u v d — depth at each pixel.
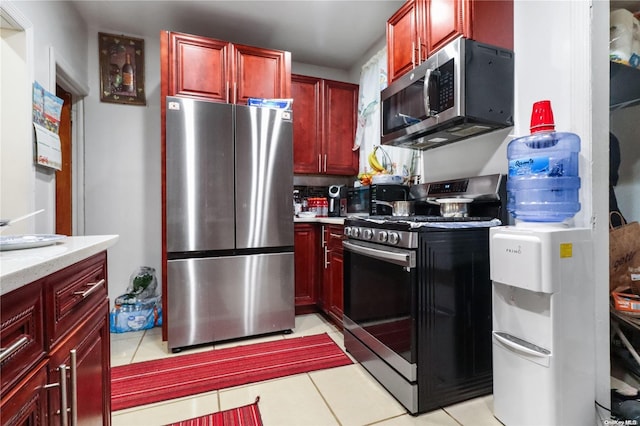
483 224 1.52
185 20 2.59
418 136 1.96
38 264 0.60
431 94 1.66
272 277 2.31
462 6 1.65
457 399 1.48
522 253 1.18
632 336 1.56
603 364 1.28
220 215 2.17
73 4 2.36
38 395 0.64
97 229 2.70
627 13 1.51
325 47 3.05
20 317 0.58
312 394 1.56
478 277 1.51
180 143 2.07
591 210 1.27
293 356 1.97
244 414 1.41
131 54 2.78
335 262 2.42
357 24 2.67
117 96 2.74
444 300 1.44
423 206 2.18
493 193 1.65
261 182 2.27
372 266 1.71
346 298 2.02
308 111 3.12
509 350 1.29
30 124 1.78
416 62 1.94
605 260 1.29
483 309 1.52
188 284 2.09
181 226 2.08
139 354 2.03
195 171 2.11
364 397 1.53
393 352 1.51
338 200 3.11
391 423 1.34
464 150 2.01
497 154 1.78
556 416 1.14
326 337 2.27
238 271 2.21
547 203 1.28
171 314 2.05
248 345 2.15
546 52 1.46
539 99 1.51
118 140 2.75
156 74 2.85
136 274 2.78
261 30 2.75
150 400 1.52
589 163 1.27
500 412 1.33
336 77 3.53
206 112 2.13
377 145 2.90
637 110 1.73
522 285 1.18
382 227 1.60
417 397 1.39
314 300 2.75
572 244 1.17
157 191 2.86
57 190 2.45
